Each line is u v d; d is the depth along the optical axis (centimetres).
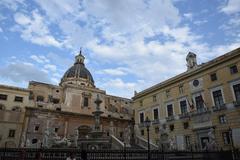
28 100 4544
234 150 2305
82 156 1606
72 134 4675
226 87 3281
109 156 1694
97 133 3197
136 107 5088
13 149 1562
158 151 1877
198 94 3706
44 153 1581
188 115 3731
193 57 4231
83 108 5234
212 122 3328
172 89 4241
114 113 5744
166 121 4166
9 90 4394
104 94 5784
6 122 4075
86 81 6656
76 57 7331
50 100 5091
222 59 3388
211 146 2888
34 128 4306
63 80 6706
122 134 5409
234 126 3033
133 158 1764
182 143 3725
